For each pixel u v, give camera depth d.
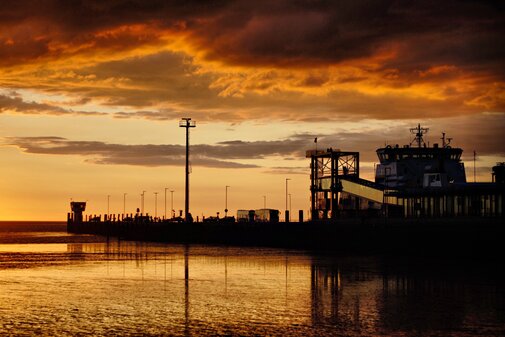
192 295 65.19
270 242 161.25
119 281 79.06
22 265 106.44
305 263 101.19
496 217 99.06
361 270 87.44
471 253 97.19
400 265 92.81
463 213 113.12
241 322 50.06
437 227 104.00
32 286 74.19
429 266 90.31
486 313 53.12
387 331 46.47
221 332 46.41
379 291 66.44
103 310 56.09
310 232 143.38
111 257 126.81
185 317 52.41
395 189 142.00
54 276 86.25
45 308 57.38
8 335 45.66
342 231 130.88
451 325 48.38
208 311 55.22
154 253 138.62
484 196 108.31
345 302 59.53
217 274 86.38
